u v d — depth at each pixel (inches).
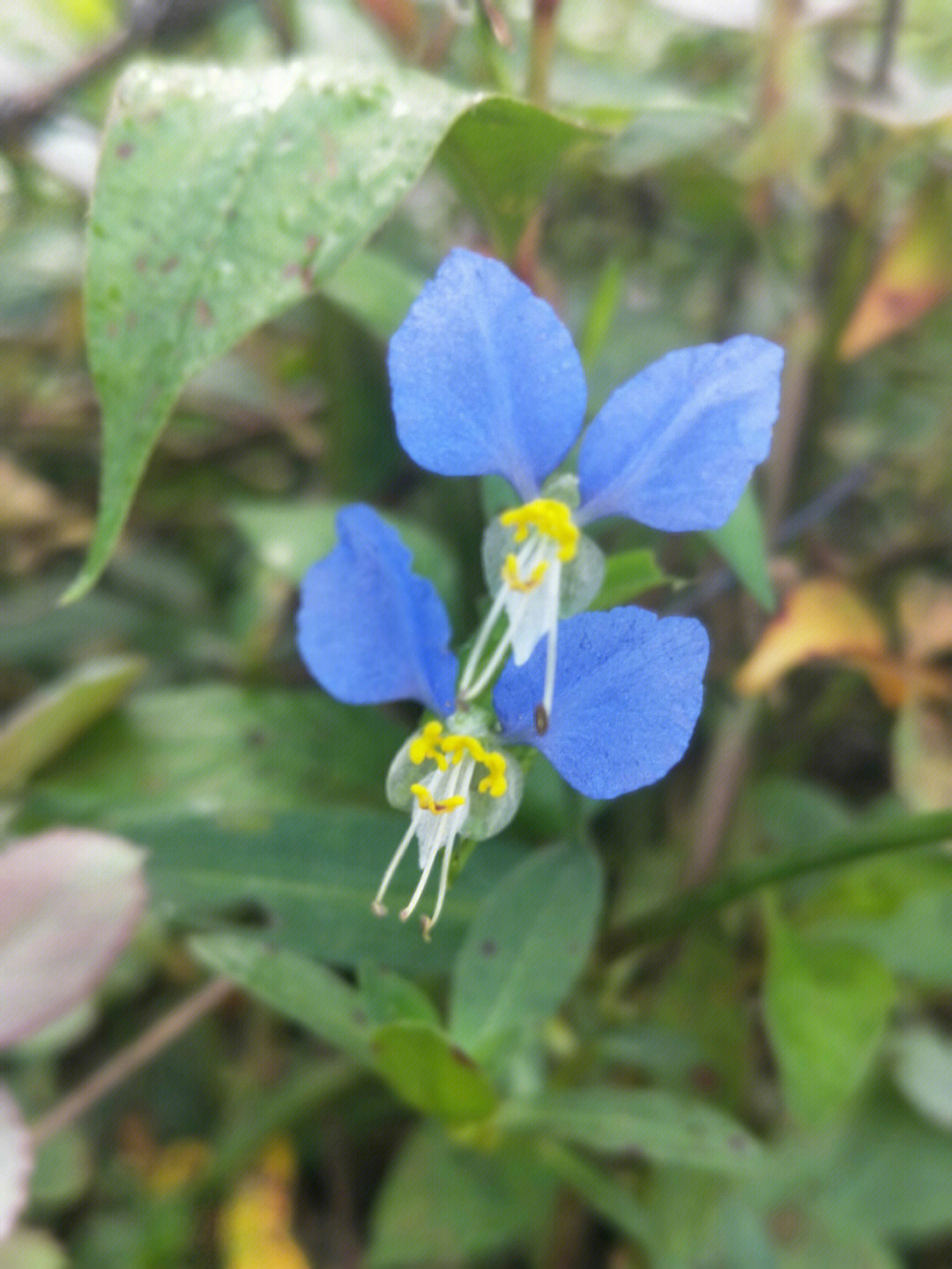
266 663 3.5
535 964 2.2
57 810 2.8
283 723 3.0
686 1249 2.9
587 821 2.6
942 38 3.8
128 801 2.8
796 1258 3.0
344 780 2.9
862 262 3.4
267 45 4.0
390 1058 2.1
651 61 4.2
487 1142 2.4
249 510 3.1
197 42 3.6
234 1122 3.3
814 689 3.5
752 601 3.2
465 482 3.2
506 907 2.2
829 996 2.8
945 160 3.3
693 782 3.4
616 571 1.9
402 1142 3.5
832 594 2.9
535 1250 3.0
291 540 3.0
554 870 2.3
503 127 2.0
